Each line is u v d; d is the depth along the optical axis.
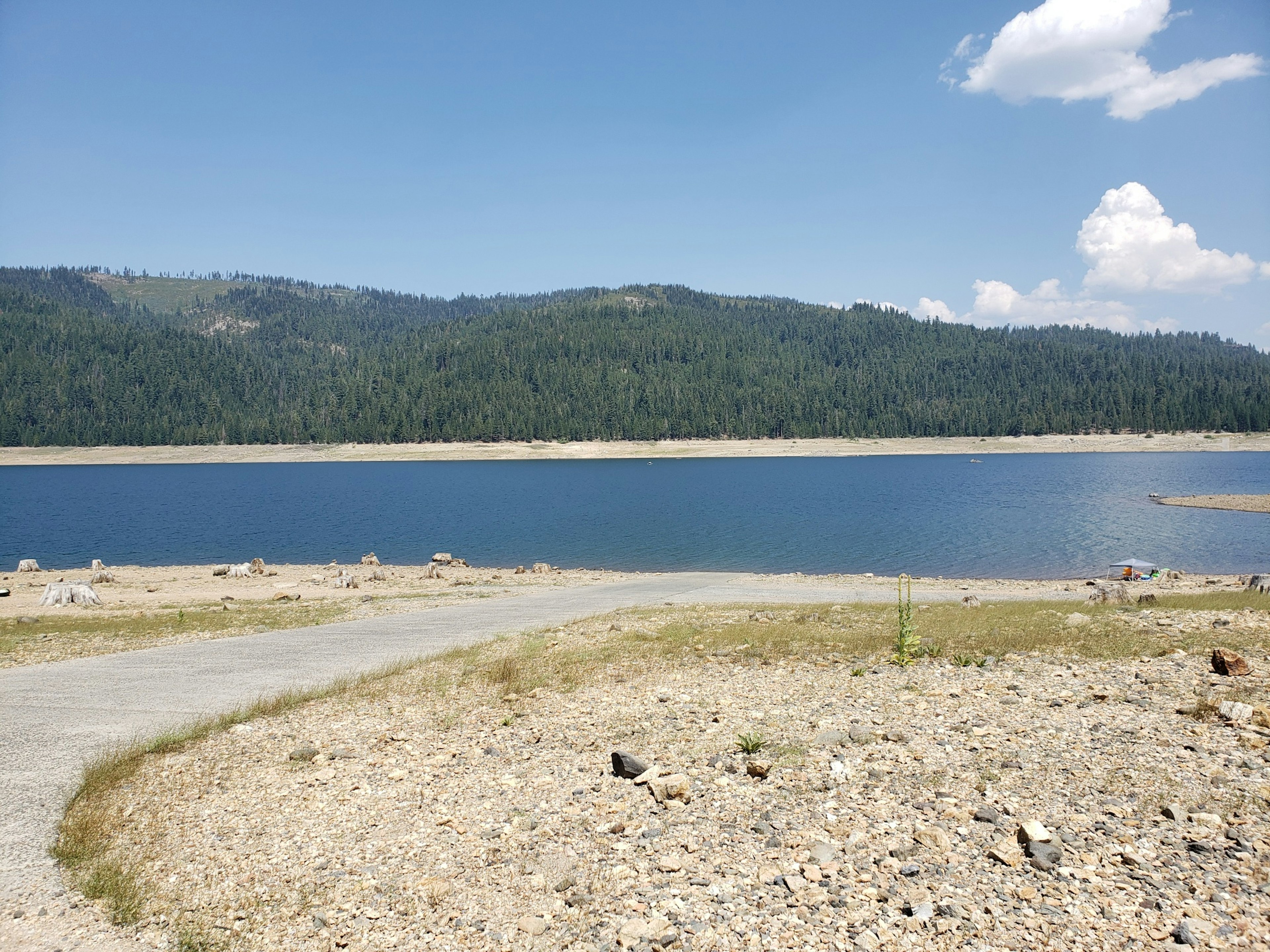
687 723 10.49
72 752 9.93
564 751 9.58
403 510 83.81
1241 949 4.74
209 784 8.59
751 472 144.12
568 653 16.50
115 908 5.86
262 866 6.54
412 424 194.12
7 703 12.77
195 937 5.46
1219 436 188.38
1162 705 9.98
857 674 12.84
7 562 49.31
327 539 61.47
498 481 128.50
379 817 7.59
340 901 5.94
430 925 5.57
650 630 19.75
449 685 13.64
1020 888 5.64
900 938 5.12
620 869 6.29
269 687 14.05
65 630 22.08
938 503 83.12
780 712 10.77
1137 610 19.22
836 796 7.60
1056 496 88.38
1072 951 4.88
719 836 6.83
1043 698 10.66
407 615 25.08
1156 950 4.84
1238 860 5.90
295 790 8.39
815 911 5.51
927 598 29.28
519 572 42.94
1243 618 16.64
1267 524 60.47
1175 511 70.50
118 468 177.88
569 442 192.00
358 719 11.49
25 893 6.11
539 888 6.07
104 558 51.25
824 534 60.16
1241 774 7.50
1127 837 6.38
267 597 31.06
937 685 11.84
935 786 7.69
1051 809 7.02
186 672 15.63
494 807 7.79
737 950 5.07
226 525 71.06
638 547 55.00
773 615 21.75
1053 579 39.44
